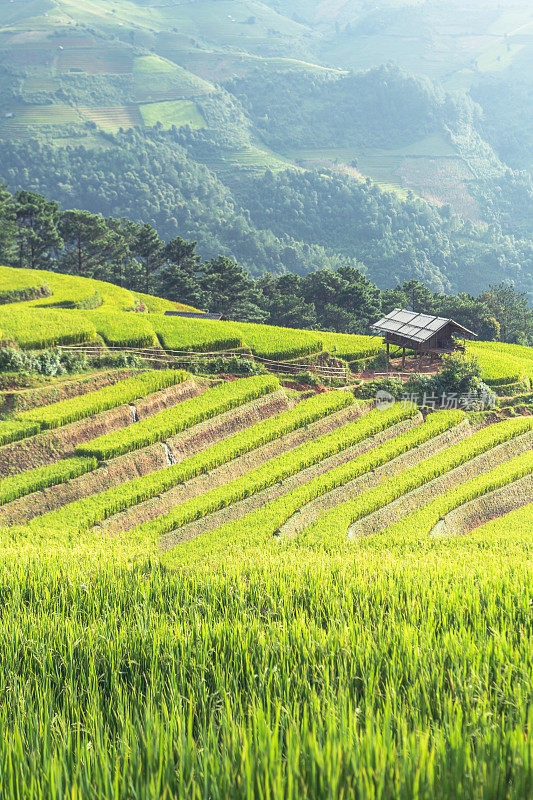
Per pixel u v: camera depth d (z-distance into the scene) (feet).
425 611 37.70
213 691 28.22
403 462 137.39
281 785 16.22
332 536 102.78
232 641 32.96
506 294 382.42
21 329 144.46
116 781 17.33
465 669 27.04
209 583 44.93
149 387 139.23
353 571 55.62
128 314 175.32
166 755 19.16
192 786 17.66
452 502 123.44
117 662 30.45
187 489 117.29
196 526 107.34
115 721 24.76
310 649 31.01
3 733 20.88
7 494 103.09
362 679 27.66
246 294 346.13
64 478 110.32
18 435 115.03
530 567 56.85
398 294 365.61
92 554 59.77
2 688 26.61
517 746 17.71
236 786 17.37
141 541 95.55
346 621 36.91
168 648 32.12
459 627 35.60
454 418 153.07
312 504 118.01
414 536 104.53
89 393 135.13
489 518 126.52
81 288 219.00
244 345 168.35
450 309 344.69
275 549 88.94
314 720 20.81
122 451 119.65
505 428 154.10
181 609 39.70
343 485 125.80
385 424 148.36
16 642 32.68
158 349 156.15
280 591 44.52
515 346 232.12
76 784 17.67
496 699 24.06
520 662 27.68
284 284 376.89
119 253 358.23
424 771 16.84
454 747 18.17
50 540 85.76
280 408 149.38
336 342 189.16
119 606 40.47
